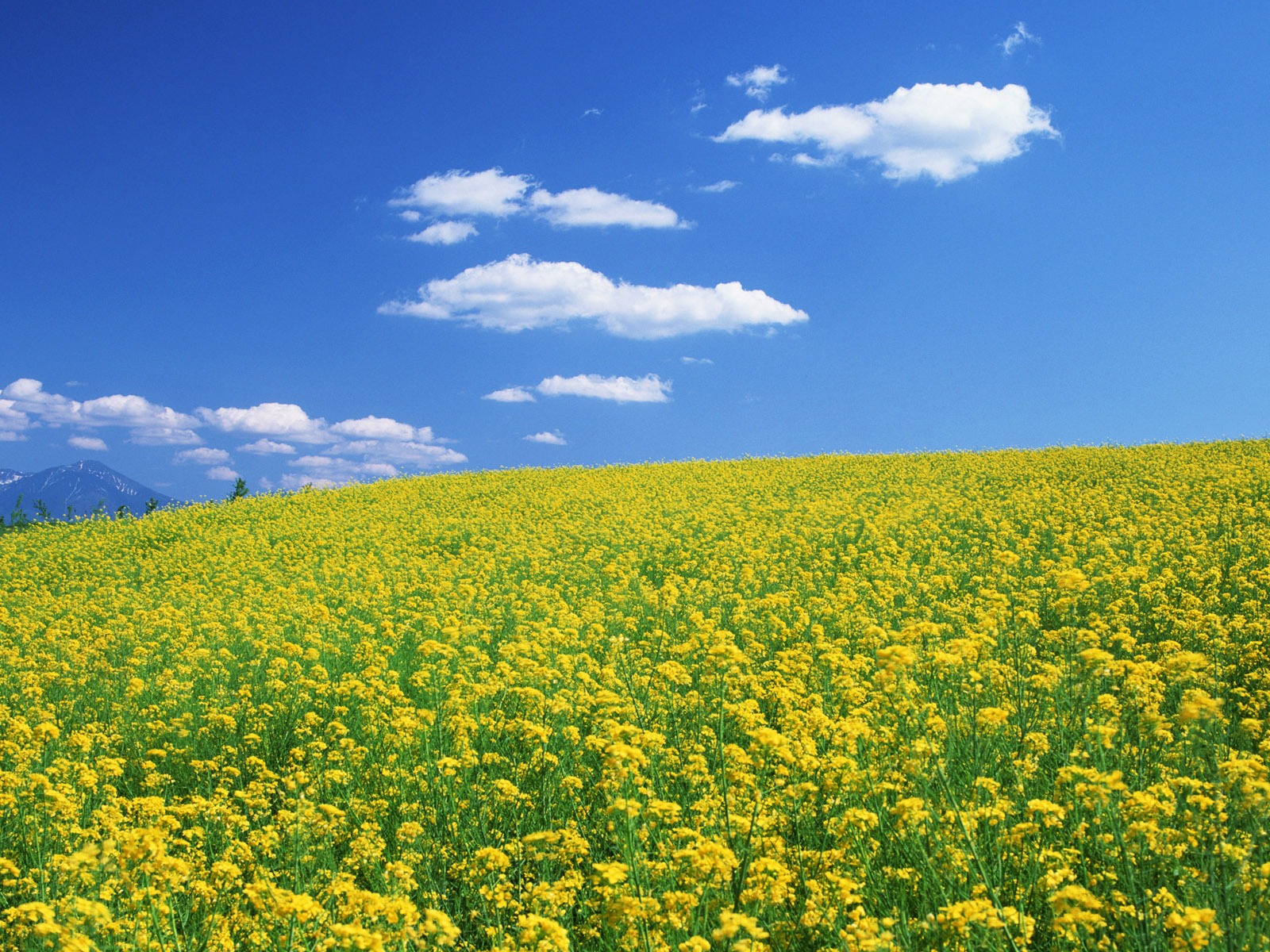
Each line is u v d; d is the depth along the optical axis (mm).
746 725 5246
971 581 12844
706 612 12078
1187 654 5004
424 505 29312
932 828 4195
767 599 11375
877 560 14938
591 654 10008
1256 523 15625
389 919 3545
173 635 12750
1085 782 4191
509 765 6305
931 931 3455
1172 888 3918
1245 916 3279
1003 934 3398
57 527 29359
